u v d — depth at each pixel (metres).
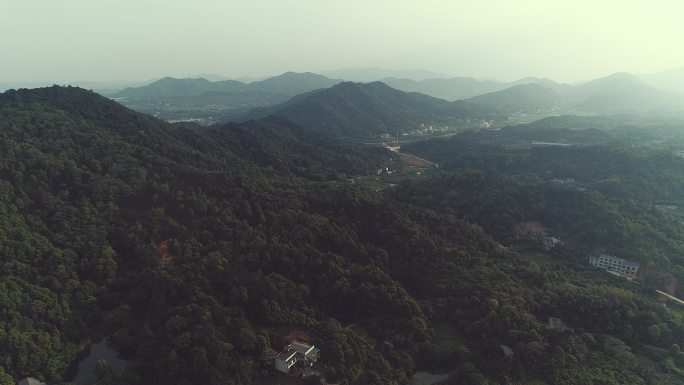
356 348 110.62
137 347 113.12
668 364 112.88
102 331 121.12
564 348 115.19
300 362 104.50
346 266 138.50
